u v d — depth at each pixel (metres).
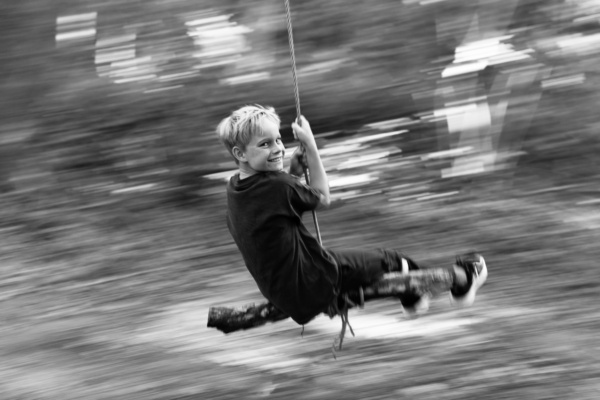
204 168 15.95
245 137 5.92
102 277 13.23
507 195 15.36
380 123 16.20
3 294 12.84
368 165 15.72
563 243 13.20
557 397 8.08
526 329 10.09
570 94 16.53
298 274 5.96
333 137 16.31
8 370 10.06
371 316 11.04
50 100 16.83
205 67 16.56
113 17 17.23
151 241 14.37
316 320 11.05
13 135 16.69
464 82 16.38
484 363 9.10
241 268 13.19
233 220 6.08
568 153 16.33
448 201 15.16
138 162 16.23
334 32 16.73
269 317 6.54
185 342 10.63
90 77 16.94
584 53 16.53
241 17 16.98
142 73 16.67
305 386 8.91
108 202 15.71
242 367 9.69
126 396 9.09
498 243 13.39
